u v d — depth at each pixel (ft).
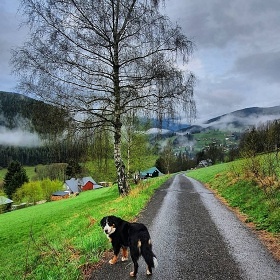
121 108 59.93
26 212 123.95
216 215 46.06
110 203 64.39
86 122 55.77
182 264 26.23
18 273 34.83
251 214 42.98
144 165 128.77
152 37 55.47
